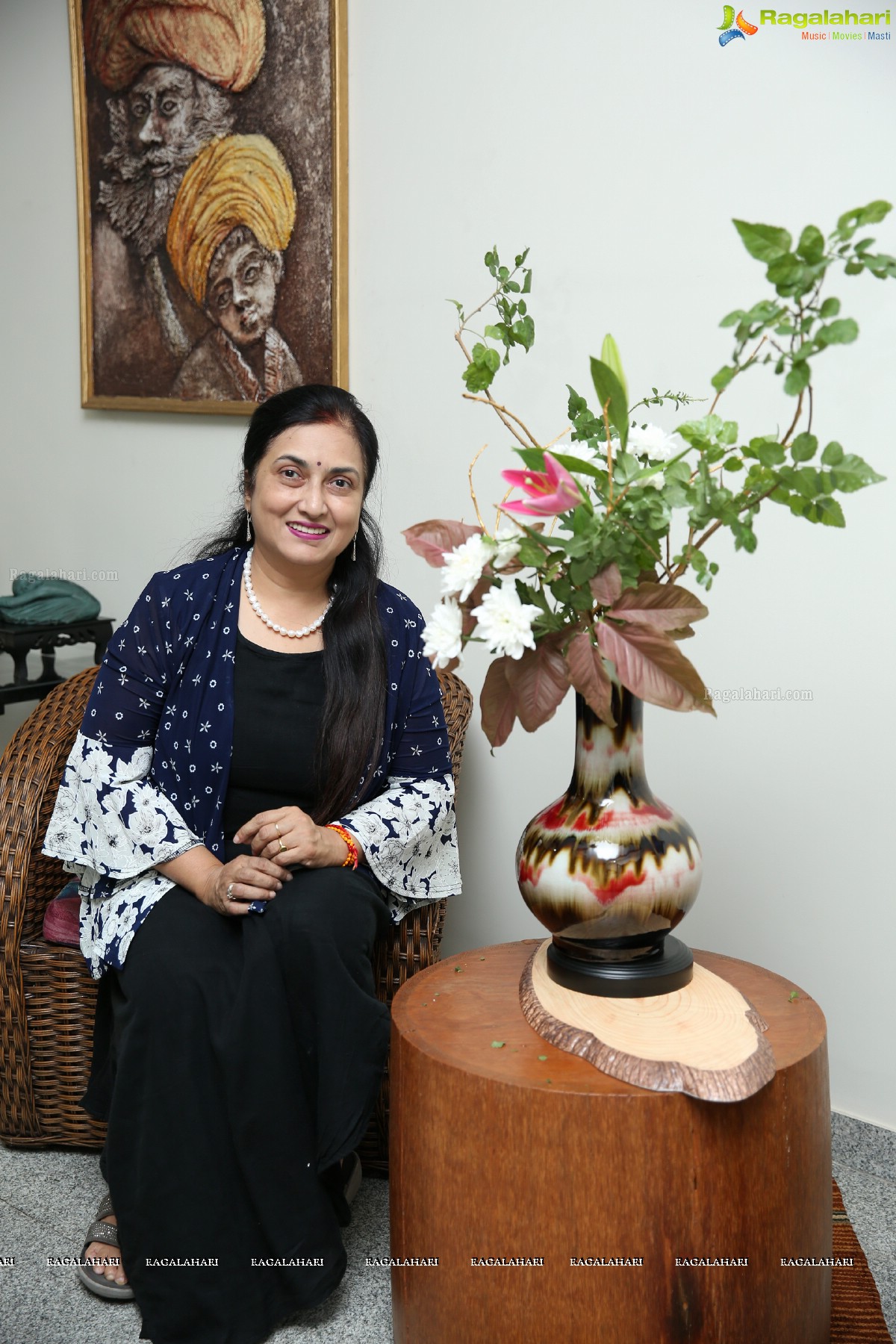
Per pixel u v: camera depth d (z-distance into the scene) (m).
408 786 2.01
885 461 1.94
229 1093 1.66
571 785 1.54
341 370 2.68
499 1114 1.32
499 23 2.33
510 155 2.35
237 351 2.89
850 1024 2.11
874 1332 1.61
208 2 2.79
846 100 1.92
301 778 1.93
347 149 2.62
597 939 1.49
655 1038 1.38
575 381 2.30
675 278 2.14
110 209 3.10
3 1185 2.08
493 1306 1.36
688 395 2.15
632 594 1.37
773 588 2.10
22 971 2.07
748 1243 1.33
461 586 1.38
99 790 1.89
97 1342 1.70
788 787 2.13
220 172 2.84
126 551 3.28
